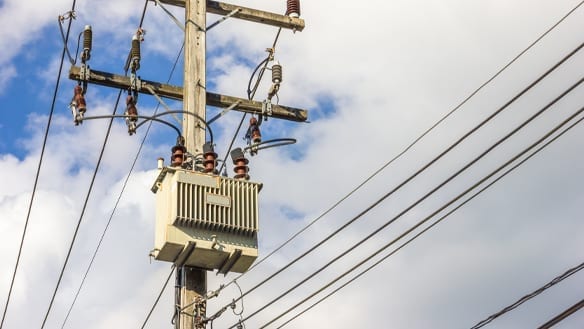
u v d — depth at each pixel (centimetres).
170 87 2064
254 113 2098
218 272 1969
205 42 2105
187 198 1931
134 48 2048
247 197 1977
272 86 2109
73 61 2022
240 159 2011
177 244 1905
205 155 1978
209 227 1934
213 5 2150
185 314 1909
